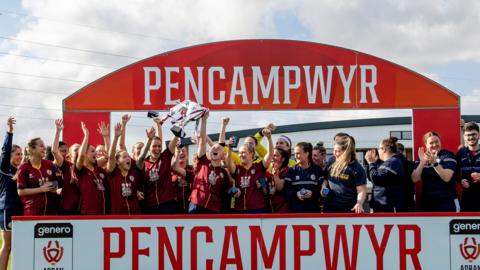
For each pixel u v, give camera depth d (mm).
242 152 7918
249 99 9625
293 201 7957
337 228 7164
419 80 9523
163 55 9664
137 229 7223
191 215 7203
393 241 7125
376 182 7848
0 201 8406
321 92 9578
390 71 9547
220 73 9641
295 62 9602
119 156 7930
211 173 7898
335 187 7699
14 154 8578
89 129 9656
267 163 7969
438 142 7801
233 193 7820
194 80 9656
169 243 7207
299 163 8008
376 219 7145
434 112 9516
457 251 7082
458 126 9477
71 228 7215
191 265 7199
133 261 7203
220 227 7195
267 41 9625
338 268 7145
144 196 8125
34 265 7203
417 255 7109
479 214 7059
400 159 7973
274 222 7176
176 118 8328
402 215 7121
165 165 8133
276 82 9602
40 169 7977
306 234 7168
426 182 7914
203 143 8062
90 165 7930
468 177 8031
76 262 7203
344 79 9562
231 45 9633
